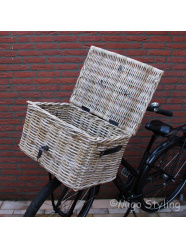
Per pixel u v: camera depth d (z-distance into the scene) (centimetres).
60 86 271
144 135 285
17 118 276
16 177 288
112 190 294
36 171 287
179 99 279
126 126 200
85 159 165
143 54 267
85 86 224
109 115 210
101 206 282
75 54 265
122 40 264
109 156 180
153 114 281
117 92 209
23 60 265
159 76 192
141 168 241
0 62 265
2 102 273
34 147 189
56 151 175
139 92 199
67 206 224
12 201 290
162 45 267
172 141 247
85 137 163
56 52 264
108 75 214
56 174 175
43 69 268
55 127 175
